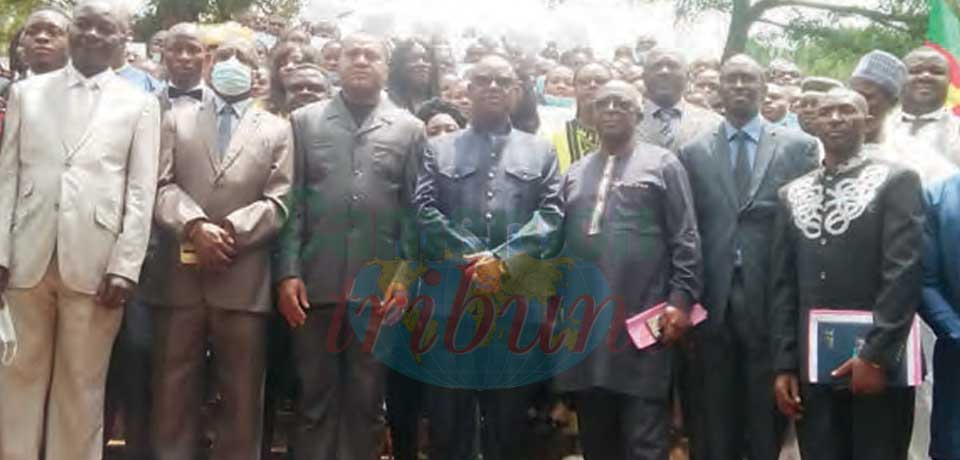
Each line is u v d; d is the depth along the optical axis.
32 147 5.77
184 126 5.93
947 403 5.86
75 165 5.73
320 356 5.92
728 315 6.10
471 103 6.18
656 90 6.73
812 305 5.67
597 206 6.04
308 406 5.93
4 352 5.69
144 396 6.07
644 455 5.87
